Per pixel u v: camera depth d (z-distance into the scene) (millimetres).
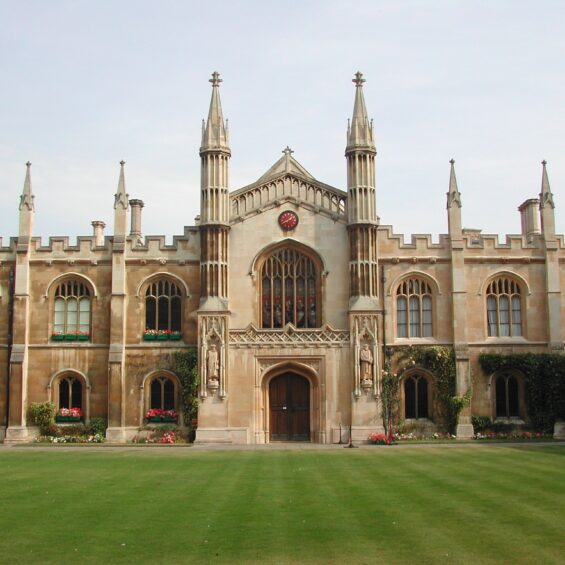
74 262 52094
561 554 16891
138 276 51844
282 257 51719
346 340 50094
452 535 18641
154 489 26266
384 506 22406
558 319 52156
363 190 50938
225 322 49812
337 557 16875
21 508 22594
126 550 17609
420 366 50969
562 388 51062
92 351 51500
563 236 53344
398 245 52094
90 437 50281
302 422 50594
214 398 49250
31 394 51312
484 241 52688
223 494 24969
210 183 51000
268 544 18016
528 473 29359
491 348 51906
